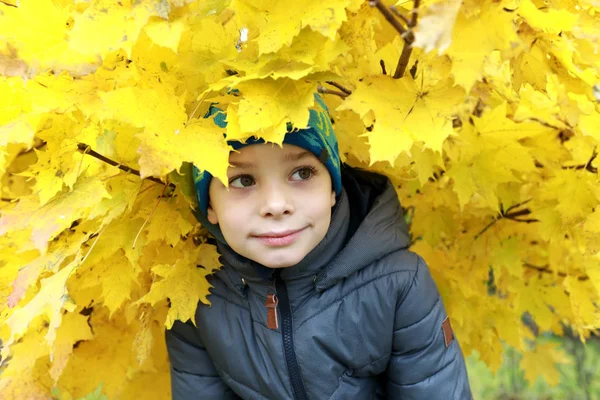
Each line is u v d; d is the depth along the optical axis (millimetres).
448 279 1226
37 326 954
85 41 623
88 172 856
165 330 1147
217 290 1049
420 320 973
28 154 1241
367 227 975
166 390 1283
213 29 772
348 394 1001
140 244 899
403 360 1000
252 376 1027
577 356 2557
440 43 534
